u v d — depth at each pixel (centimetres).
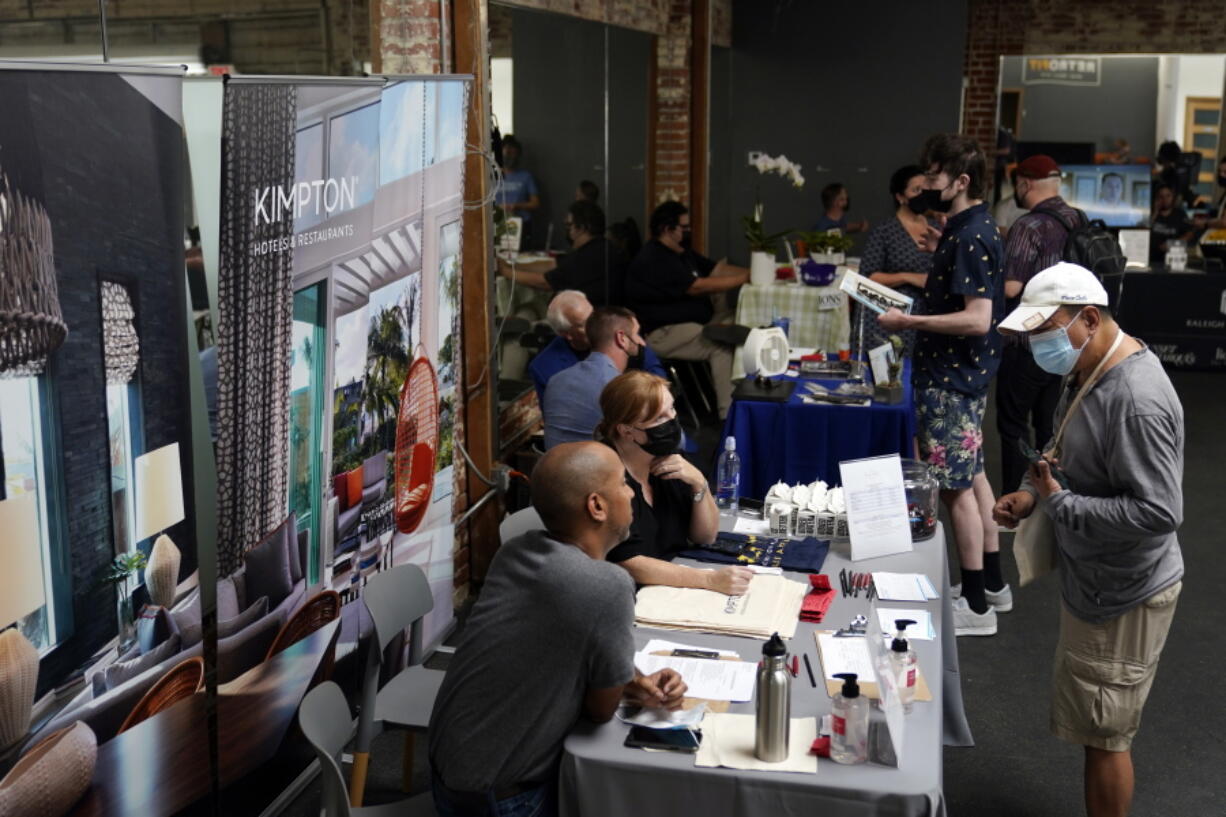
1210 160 1413
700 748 245
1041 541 326
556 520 258
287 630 334
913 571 334
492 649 252
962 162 445
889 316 457
